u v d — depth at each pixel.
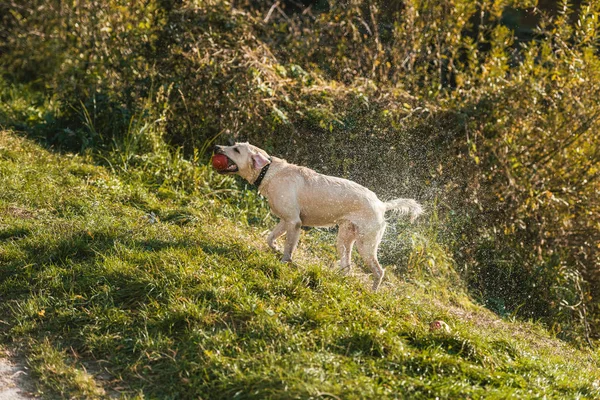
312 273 7.38
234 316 6.40
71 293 6.83
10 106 13.70
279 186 8.01
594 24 11.57
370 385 5.50
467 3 12.27
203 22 12.15
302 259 8.84
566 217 10.62
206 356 5.81
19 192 9.33
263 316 6.31
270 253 8.23
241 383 5.51
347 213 8.10
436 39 12.25
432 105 11.16
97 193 9.80
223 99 11.65
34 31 15.59
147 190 10.46
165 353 5.96
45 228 8.23
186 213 9.59
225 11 12.23
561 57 11.38
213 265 7.39
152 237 8.20
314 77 11.90
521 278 10.69
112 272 7.08
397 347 6.19
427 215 10.77
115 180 10.29
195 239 8.22
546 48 11.62
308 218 8.22
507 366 6.54
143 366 5.89
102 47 13.34
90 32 13.73
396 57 12.30
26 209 8.89
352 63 12.58
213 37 12.02
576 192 10.90
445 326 6.80
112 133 11.80
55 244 7.72
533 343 8.57
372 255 8.17
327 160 11.29
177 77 11.94
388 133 11.21
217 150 8.06
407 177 11.11
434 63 12.69
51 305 6.69
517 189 10.59
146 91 12.05
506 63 12.55
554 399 6.05
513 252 10.73
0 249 7.62
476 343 6.61
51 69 15.34
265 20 13.16
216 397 5.47
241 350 5.91
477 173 10.77
